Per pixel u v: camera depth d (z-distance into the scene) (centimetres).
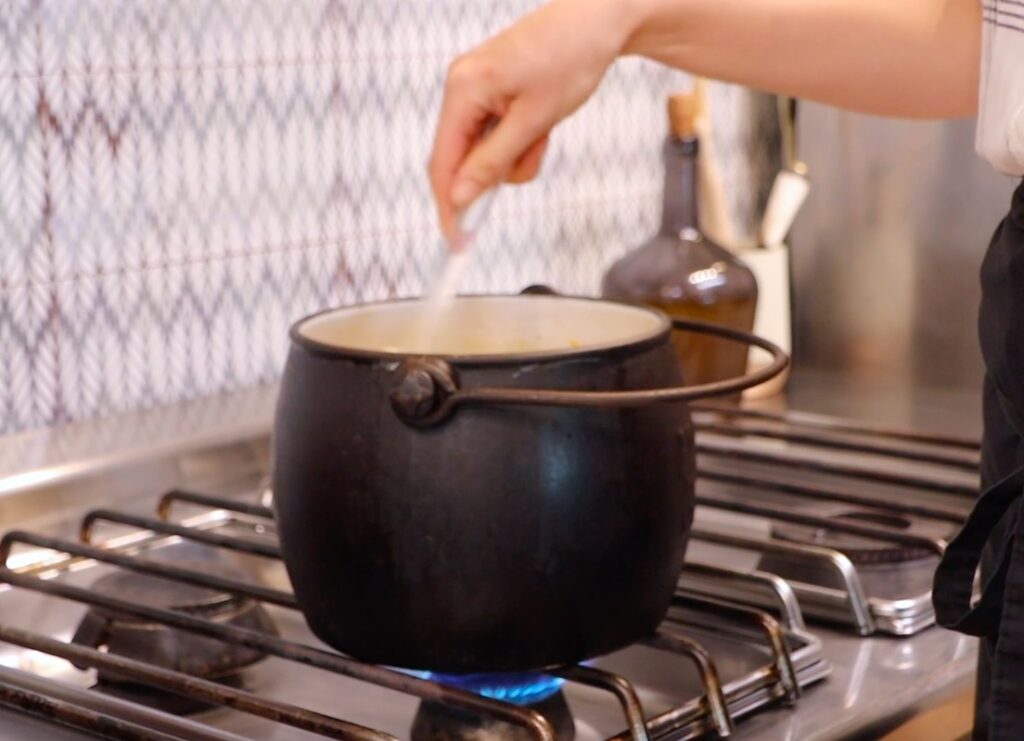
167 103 122
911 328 162
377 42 136
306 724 69
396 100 139
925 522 109
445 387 68
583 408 70
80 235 118
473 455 68
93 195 119
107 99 118
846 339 167
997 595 74
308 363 73
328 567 72
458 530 69
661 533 73
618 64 159
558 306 86
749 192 177
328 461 71
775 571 99
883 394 159
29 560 104
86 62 116
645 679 84
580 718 80
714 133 171
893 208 161
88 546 97
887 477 110
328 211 135
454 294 87
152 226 123
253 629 89
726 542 94
